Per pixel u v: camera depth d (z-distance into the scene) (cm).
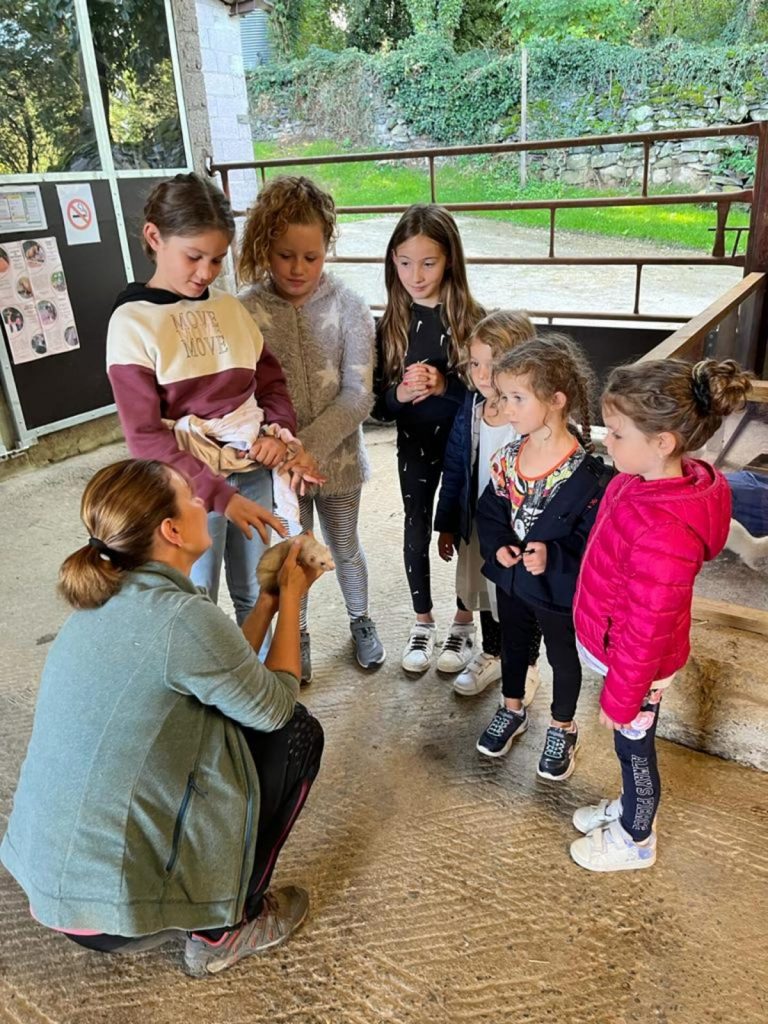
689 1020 119
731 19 1350
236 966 131
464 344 179
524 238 951
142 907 104
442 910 140
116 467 108
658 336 356
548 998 123
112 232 392
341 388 184
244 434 153
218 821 111
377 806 165
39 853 103
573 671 159
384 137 1315
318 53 1349
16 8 335
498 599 164
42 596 260
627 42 1413
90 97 370
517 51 1234
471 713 193
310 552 134
